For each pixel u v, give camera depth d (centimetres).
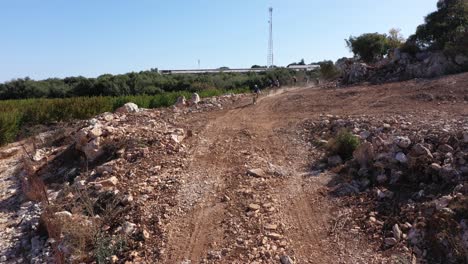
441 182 823
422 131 1016
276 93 2444
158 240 791
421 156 881
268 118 1670
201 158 1196
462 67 1920
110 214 893
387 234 739
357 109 1523
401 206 795
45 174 1339
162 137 1334
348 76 2394
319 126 1388
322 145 1209
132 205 918
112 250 776
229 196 937
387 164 924
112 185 1037
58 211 970
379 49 2842
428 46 2216
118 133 1393
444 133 956
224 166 1127
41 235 934
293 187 974
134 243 794
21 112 2323
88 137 1359
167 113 1886
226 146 1307
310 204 888
